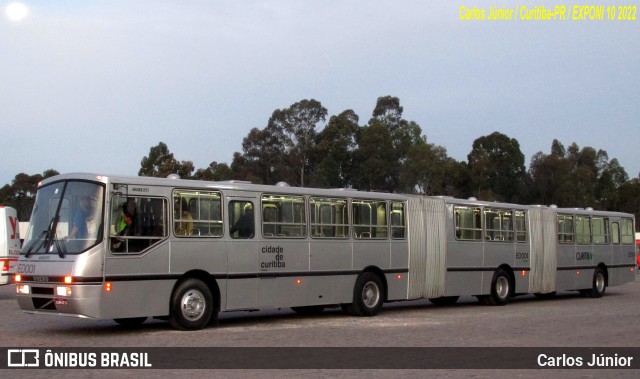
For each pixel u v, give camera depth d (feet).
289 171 200.85
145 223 47.88
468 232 74.18
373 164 192.95
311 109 203.72
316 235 59.06
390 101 223.51
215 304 52.37
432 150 201.05
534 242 82.53
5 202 188.14
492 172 211.41
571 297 93.45
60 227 46.73
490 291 76.18
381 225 64.95
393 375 33.86
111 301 45.55
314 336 48.01
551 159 223.92
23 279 47.50
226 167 192.03
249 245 53.93
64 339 45.52
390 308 73.72
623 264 97.71
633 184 265.54
